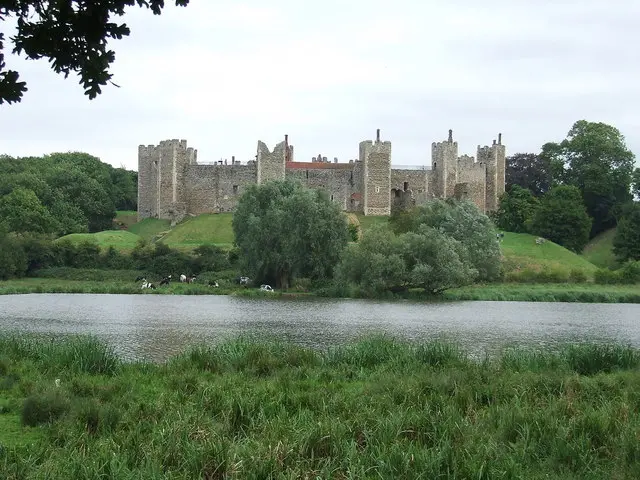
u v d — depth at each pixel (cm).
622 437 1309
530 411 1484
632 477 1157
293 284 7356
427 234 6819
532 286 7844
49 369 2036
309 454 1252
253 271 7462
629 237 10450
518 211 11562
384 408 1541
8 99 1090
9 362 2120
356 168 12162
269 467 1164
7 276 8112
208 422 1389
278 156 11606
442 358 2305
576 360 2286
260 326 4088
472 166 12544
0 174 12525
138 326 4016
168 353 2920
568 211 10944
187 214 11775
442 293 6862
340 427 1344
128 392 1723
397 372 2031
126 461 1177
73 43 1109
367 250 6694
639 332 4188
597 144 12775
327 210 7231
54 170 12231
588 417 1419
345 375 2116
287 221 7219
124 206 14350
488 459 1209
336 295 6750
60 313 4866
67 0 1085
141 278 8312
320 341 3381
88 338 2553
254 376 2072
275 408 1544
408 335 3762
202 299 6353
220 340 3306
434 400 1603
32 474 1140
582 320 4981
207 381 1902
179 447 1242
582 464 1228
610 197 12544
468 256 7206
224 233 10388
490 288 7512
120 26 1111
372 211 11856
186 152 11762
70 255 8750
